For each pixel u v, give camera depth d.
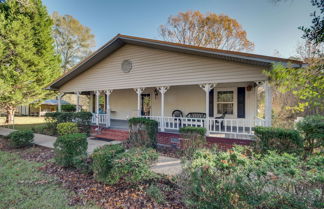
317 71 2.84
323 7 2.54
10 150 6.65
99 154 3.69
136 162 3.38
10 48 12.95
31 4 12.39
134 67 8.80
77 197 3.21
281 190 1.89
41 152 6.31
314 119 5.07
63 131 8.22
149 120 6.57
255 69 5.93
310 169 2.13
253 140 5.40
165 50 7.85
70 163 4.63
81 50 26.95
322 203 1.70
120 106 12.33
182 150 5.89
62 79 11.34
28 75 13.75
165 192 3.30
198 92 9.38
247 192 1.97
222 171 2.17
